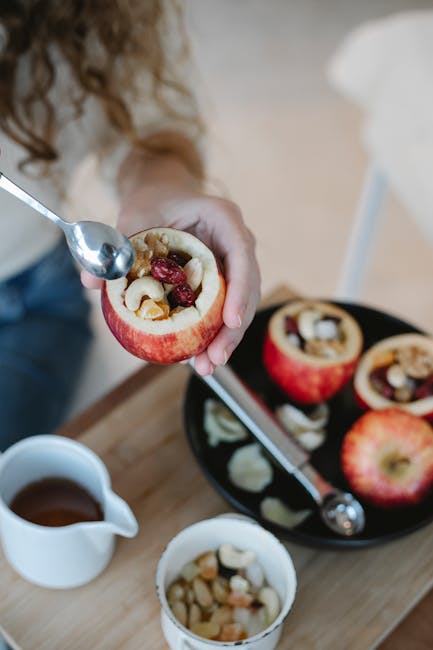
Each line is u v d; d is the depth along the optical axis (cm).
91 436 79
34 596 70
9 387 100
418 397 76
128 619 69
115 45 91
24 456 70
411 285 166
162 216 73
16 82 92
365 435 72
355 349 77
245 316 67
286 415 79
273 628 62
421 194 112
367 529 72
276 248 170
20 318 106
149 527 74
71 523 69
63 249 107
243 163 188
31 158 91
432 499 73
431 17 113
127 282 61
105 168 99
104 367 107
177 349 60
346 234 174
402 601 71
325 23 223
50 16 87
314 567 72
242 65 211
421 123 109
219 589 68
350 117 200
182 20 97
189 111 99
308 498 73
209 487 76
